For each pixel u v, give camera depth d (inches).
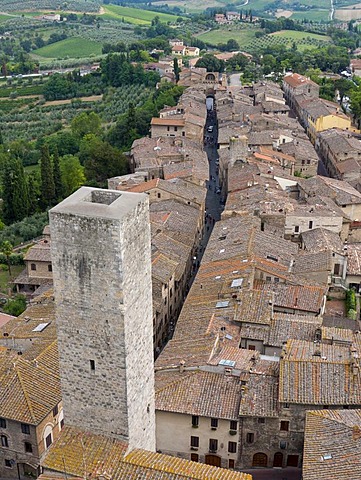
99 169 6973.4
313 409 2596.0
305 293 3543.3
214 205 6141.7
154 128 7632.9
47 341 3088.1
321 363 2714.1
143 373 2144.4
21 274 4724.4
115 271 1860.2
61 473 2064.5
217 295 3486.7
